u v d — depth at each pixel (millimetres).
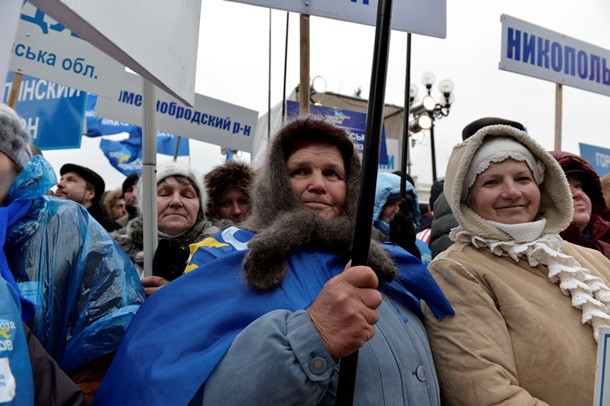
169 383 1019
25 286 1169
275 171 1394
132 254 2232
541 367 1310
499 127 1575
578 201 2254
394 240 1732
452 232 1664
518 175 1566
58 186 3432
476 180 1602
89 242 1315
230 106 3479
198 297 1171
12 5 517
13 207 1203
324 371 962
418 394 1171
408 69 1569
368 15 1774
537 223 1550
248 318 1130
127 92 2953
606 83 3258
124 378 1092
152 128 1606
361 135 4422
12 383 883
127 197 3346
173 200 2186
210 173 2826
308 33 1957
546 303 1401
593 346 1346
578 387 1293
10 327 925
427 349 1300
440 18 1813
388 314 1258
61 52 2447
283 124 1515
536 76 2996
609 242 2398
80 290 1270
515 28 2922
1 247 1125
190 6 1090
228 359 1008
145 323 1158
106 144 5062
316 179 1384
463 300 1405
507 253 1545
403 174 1707
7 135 1186
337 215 1396
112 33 714
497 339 1324
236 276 1208
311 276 1214
